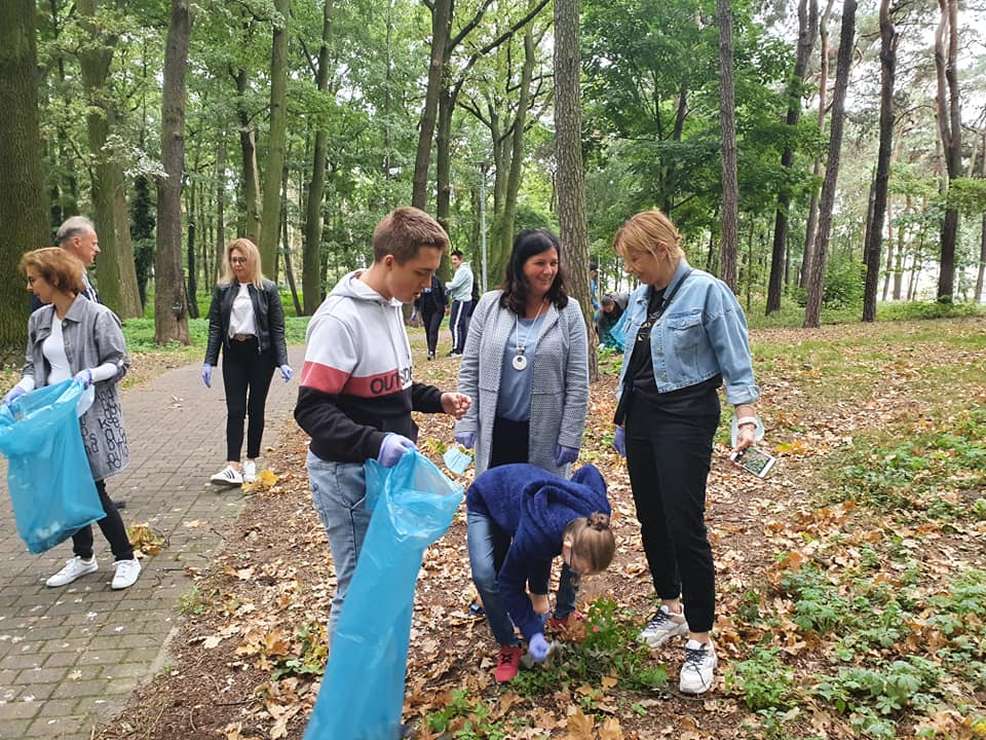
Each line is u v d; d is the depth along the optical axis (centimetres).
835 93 1812
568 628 318
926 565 384
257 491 555
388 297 245
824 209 1889
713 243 3023
